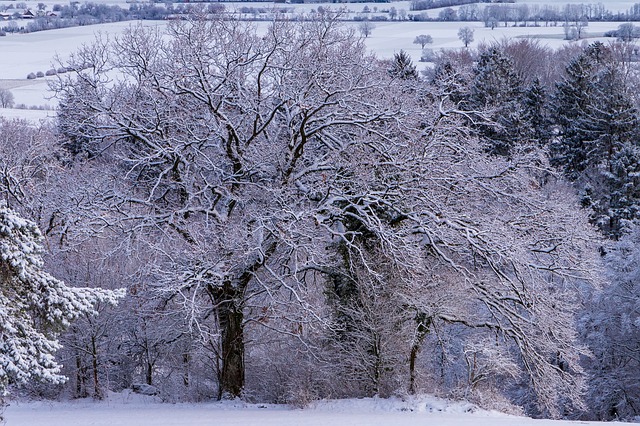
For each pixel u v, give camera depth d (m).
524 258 25.08
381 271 24.88
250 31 26.88
